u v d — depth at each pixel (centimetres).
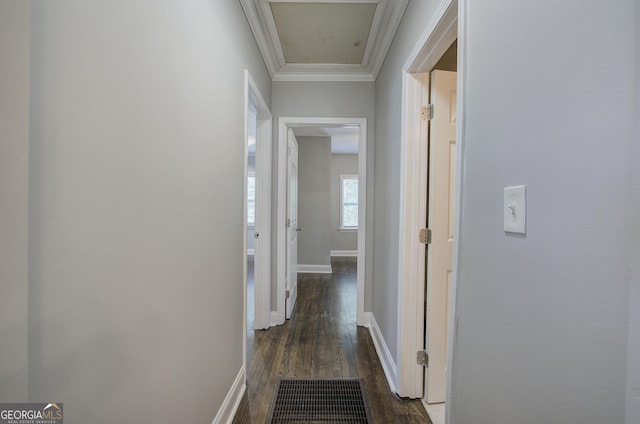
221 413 141
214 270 133
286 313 290
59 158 55
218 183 137
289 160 294
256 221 268
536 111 62
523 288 66
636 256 43
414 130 165
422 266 167
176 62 97
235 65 161
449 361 100
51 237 53
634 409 43
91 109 62
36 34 50
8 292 47
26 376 50
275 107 277
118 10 69
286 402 167
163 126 89
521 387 67
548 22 59
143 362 80
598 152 48
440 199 163
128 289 74
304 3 189
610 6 46
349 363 210
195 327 113
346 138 543
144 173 80
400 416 155
